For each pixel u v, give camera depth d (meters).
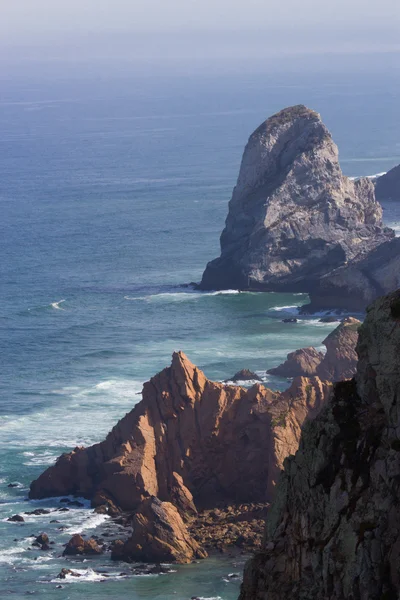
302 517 63.31
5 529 180.88
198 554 165.88
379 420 62.88
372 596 57.56
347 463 62.22
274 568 63.75
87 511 188.50
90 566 164.12
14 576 161.25
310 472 63.47
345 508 60.94
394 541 58.16
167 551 164.50
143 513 169.38
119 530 179.88
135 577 159.50
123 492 189.12
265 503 188.62
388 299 64.50
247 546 169.12
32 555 169.75
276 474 188.38
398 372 62.25
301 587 61.56
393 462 60.00
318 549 60.78
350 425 63.31
